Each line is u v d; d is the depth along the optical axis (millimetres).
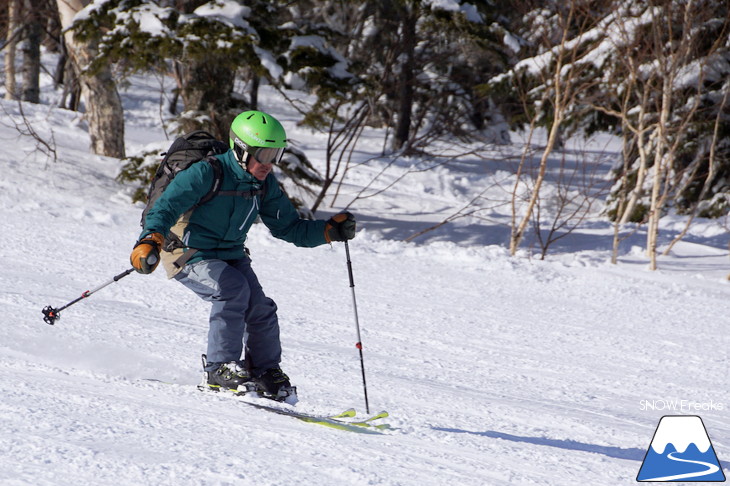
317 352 13773
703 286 25703
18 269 18719
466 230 40562
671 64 30562
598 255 33219
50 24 66812
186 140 8930
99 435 6875
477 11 35969
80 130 49938
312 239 9758
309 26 35125
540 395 12562
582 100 34156
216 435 7316
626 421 11055
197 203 8867
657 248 34594
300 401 10109
